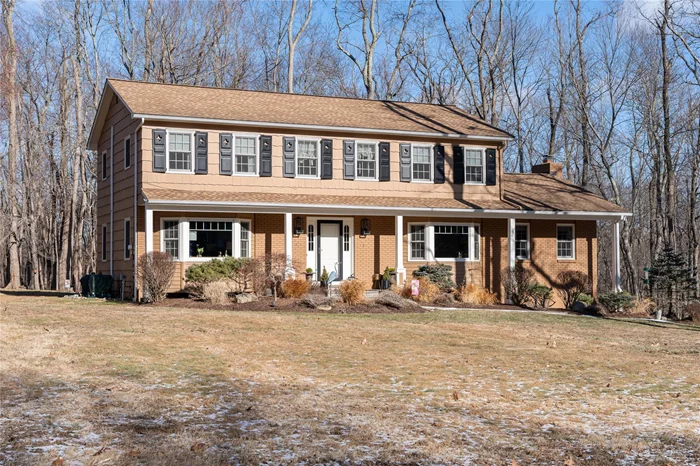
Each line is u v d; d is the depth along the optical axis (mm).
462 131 27359
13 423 7582
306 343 14695
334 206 23938
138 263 22406
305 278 25266
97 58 41250
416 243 26859
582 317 23062
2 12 37938
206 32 42188
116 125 26422
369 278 26406
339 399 9531
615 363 13719
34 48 42938
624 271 47312
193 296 22797
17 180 45406
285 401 9258
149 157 22906
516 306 25188
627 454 7414
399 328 17656
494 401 9875
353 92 47875
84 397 8914
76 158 41125
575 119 40938
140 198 22875
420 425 8266
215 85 42781
